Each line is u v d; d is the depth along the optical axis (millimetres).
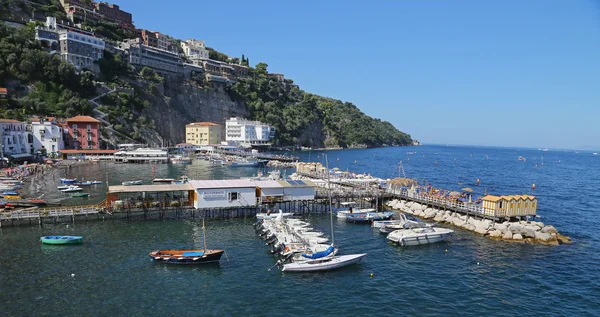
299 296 42812
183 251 51906
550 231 64062
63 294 41781
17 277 45500
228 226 68812
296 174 130625
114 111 197250
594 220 80500
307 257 51062
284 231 60656
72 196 92000
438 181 142625
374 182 102375
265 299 41969
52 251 54000
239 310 39562
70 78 186875
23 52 175375
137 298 41469
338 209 83750
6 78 168625
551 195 113688
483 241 61812
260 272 48969
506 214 65438
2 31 176875
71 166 148500
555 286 46031
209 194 72188
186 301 41125
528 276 48656
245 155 199875
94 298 41156
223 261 52219
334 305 40938
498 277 48344
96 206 70688
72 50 197875
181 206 71812
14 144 146000
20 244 56469
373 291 44312
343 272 49594
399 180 98688
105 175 129625
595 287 45875
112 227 66062
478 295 43594
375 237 64625
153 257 50938
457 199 78250
